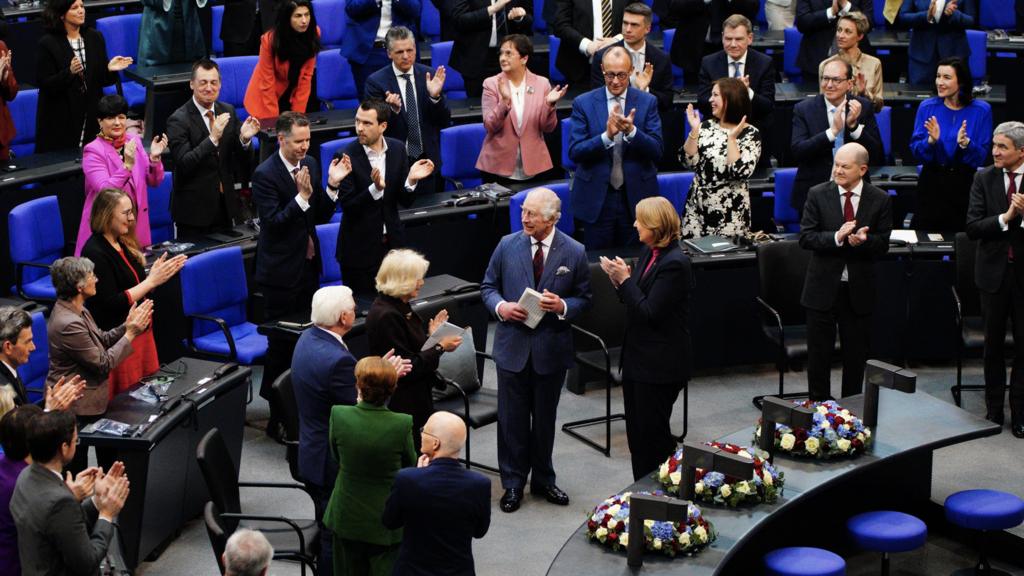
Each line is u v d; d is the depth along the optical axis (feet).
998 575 59.31
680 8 95.45
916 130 78.59
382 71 83.20
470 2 94.12
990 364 69.67
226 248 72.69
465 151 86.43
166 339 73.31
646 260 59.26
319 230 75.10
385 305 56.44
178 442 58.13
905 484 62.64
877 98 85.35
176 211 76.79
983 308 69.10
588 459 66.85
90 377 58.08
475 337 72.95
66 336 57.21
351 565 50.93
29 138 90.07
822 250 67.10
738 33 84.53
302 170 68.39
